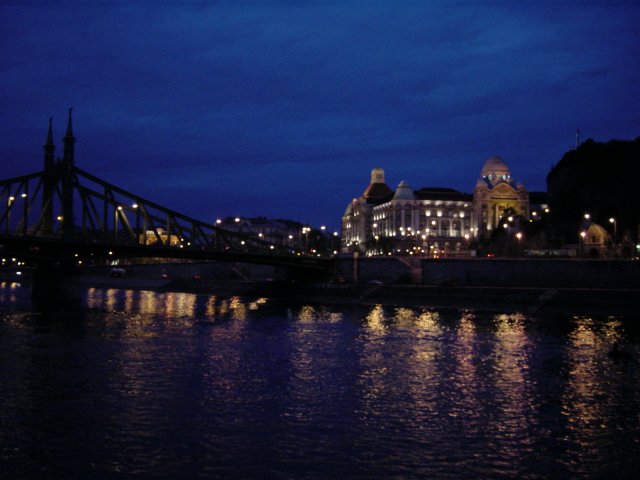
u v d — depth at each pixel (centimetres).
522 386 5869
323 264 17662
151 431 4559
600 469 3984
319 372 6400
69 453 4150
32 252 13662
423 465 4016
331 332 9188
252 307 13612
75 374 6209
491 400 5400
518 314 11738
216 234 15700
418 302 13975
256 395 5503
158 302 15062
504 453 4212
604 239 18288
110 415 4903
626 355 7175
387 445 4331
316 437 4469
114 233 14075
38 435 4456
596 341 8306
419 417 4928
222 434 4509
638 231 18362
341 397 5472
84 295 18050
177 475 3841
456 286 14625
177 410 5047
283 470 3919
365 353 7425
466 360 7019
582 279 13638
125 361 6869
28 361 6800
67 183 13712
